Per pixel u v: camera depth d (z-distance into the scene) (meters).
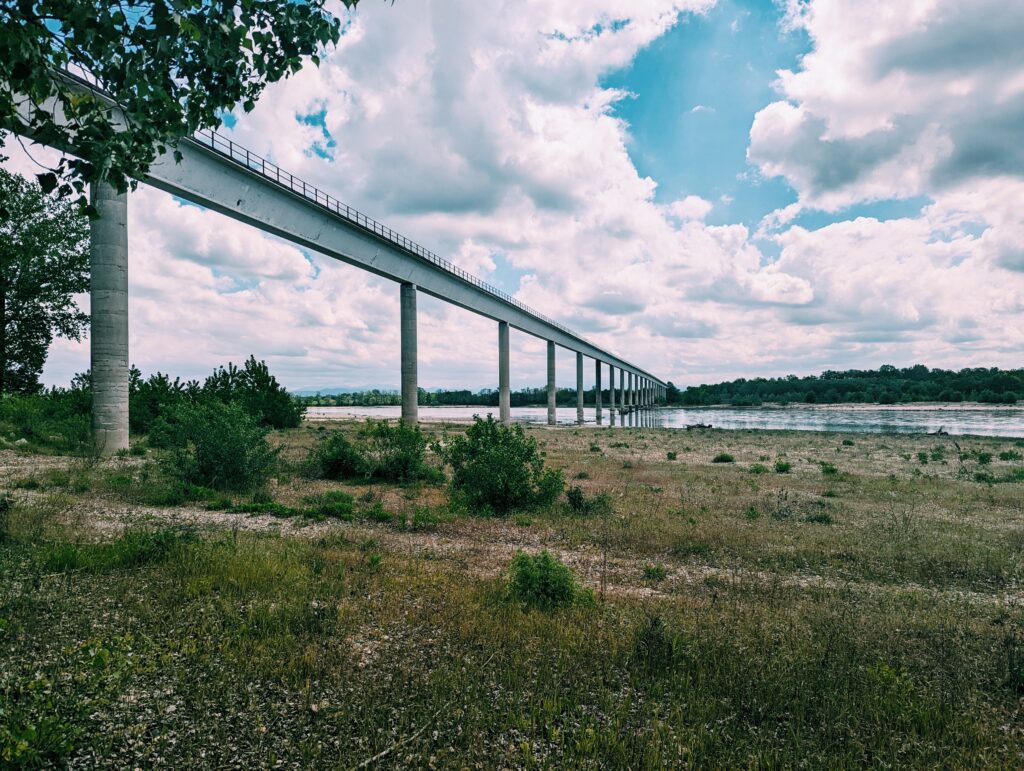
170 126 5.39
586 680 5.79
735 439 56.75
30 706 4.55
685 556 12.09
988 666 6.41
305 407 53.28
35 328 41.53
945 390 177.62
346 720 4.86
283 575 8.84
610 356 134.62
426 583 8.98
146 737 4.54
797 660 6.11
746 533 13.88
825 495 21.17
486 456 17.19
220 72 5.45
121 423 27.27
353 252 47.59
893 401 183.00
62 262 39.75
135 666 5.56
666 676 5.94
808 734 4.92
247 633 6.56
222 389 49.19
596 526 14.67
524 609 7.87
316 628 6.79
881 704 5.34
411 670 5.85
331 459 23.83
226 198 34.50
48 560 8.70
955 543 13.09
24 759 3.89
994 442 53.84
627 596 8.89
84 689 5.02
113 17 4.68
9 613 6.63
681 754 4.56
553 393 96.19
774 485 23.84
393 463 23.31
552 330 96.62
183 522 13.13
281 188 38.22
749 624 7.35
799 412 163.75
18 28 4.33
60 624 6.51
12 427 29.55
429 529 14.07
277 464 24.78
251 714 4.94
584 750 4.54
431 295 62.34
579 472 26.95
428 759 4.38
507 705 5.21
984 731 4.99
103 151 4.89
